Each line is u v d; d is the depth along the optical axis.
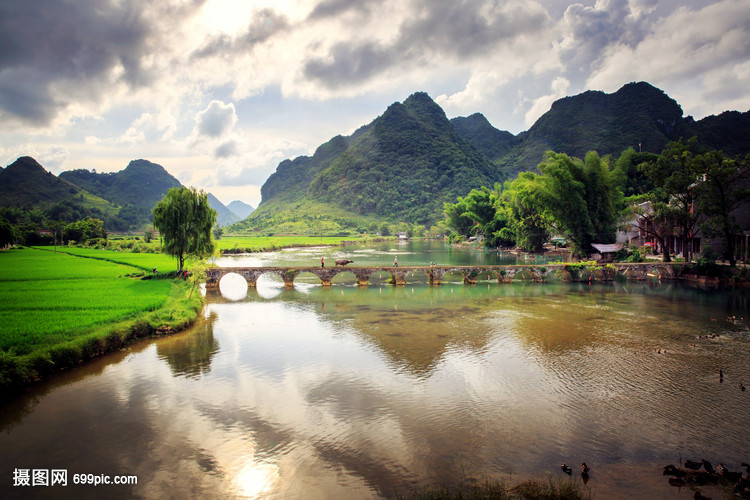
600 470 16.86
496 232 134.50
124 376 27.53
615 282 66.94
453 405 22.97
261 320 43.16
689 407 22.44
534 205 97.19
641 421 20.98
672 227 70.75
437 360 30.19
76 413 22.31
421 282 69.31
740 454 18.08
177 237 62.06
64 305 40.50
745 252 68.19
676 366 28.47
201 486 16.27
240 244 151.25
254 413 22.27
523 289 61.28
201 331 38.88
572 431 20.06
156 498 15.59
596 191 85.69
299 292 60.78
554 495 15.13
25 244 152.12
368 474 16.84
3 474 17.00
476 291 59.97
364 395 24.39
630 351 31.72
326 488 16.00
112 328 33.25
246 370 28.62
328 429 20.48
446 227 194.38
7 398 24.12
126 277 62.44
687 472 16.39
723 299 51.78
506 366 28.81
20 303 41.50
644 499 14.96
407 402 23.39
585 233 84.94
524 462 17.53
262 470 17.23
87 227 164.38
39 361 26.66
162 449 18.88
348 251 138.38
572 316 43.31
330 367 29.05
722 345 33.03
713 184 63.03
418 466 17.33
